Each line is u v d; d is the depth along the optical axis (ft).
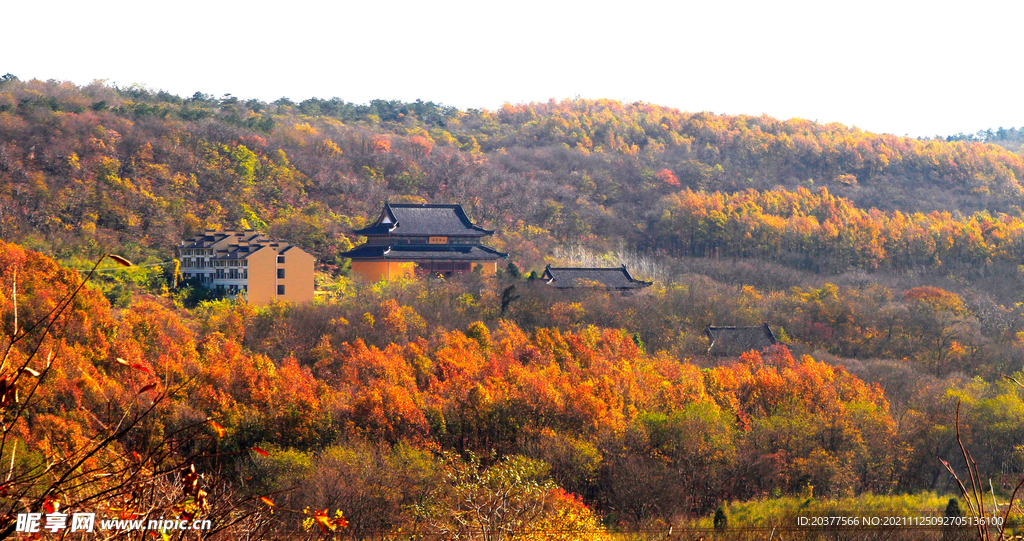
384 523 193.36
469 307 391.04
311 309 346.95
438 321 365.40
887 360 377.30
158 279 437.58
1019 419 271.69
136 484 33.76
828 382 303.89
